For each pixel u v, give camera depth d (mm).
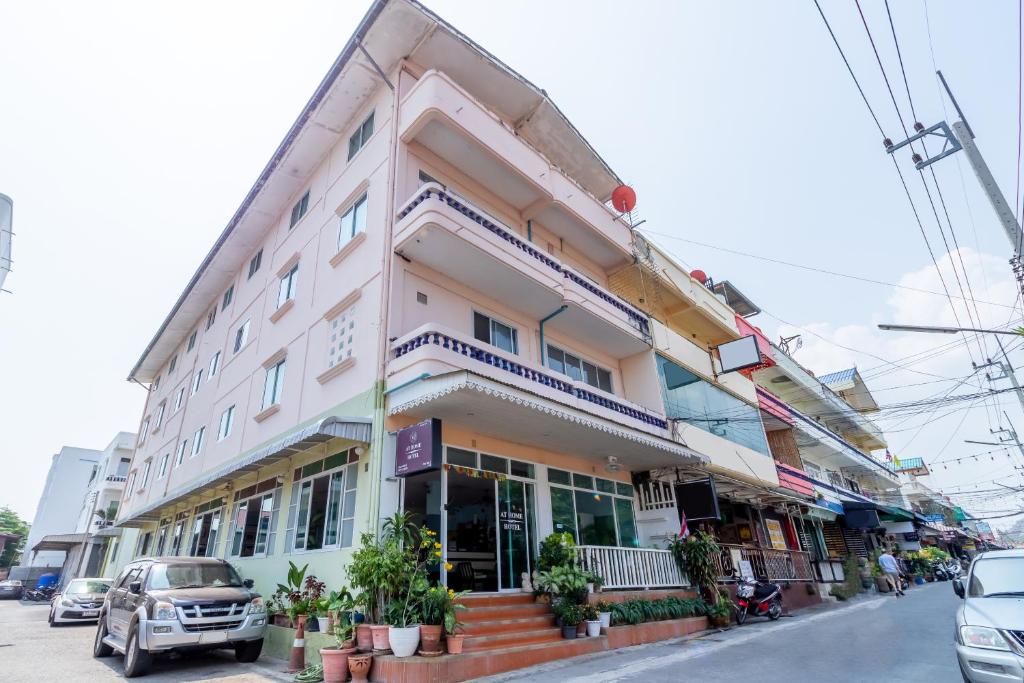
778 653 8586
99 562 30641
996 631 5273
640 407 14156
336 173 14898
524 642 8477
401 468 8977
